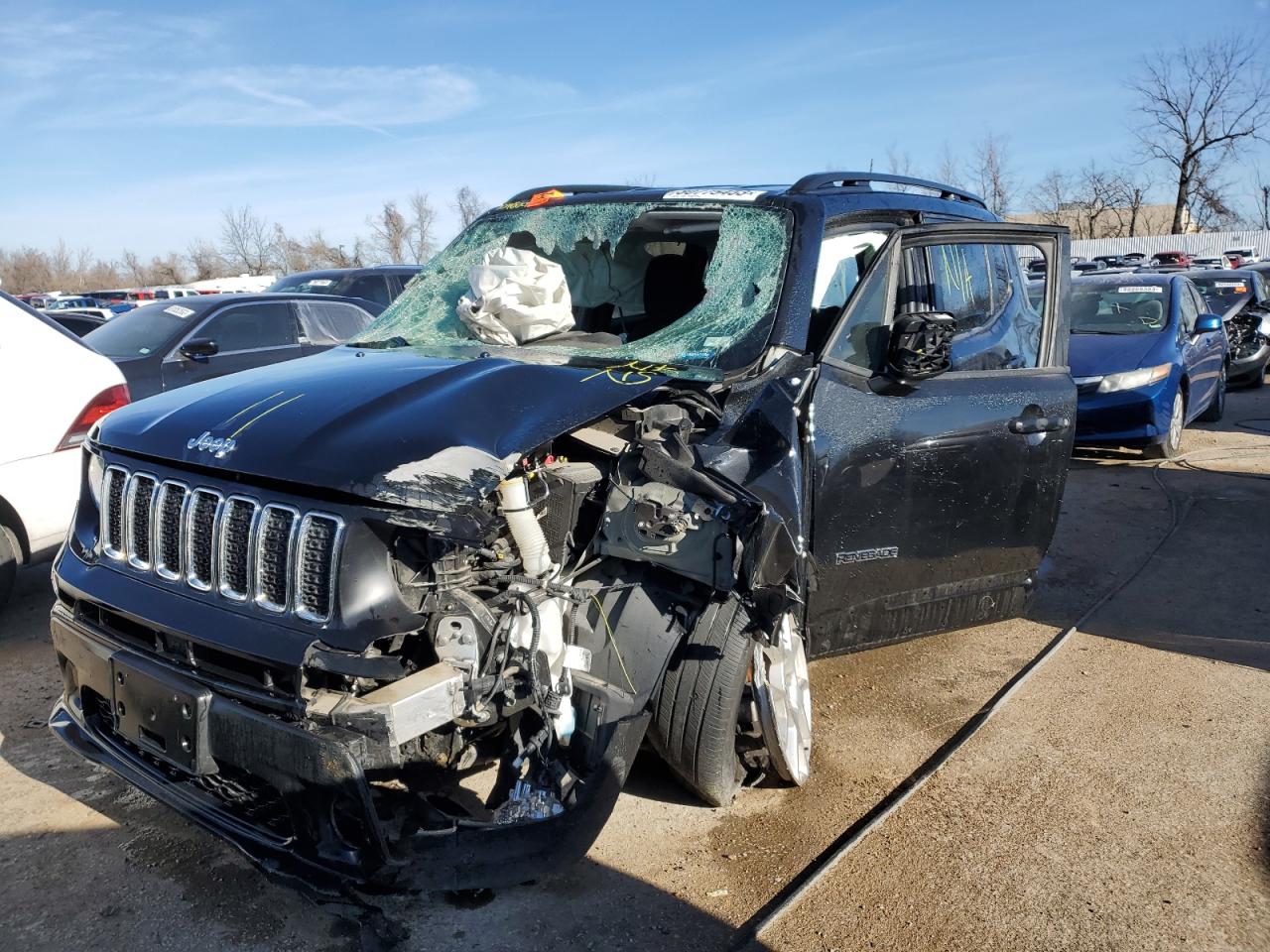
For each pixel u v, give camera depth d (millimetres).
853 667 4648
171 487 2842
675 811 3314
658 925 2727
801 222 3670
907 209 4145
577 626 2873
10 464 4801
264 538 2580
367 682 2412
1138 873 3018
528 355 3531
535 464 2863
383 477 2449
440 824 2463
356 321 9609
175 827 3199
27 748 3717
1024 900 2867
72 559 3121
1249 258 35750
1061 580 5980
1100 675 4535
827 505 3377
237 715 2416
